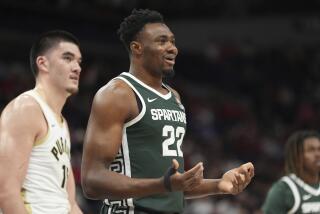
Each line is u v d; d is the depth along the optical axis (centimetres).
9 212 363
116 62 1769
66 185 402
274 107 1864
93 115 370
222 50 1970
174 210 379
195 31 1928
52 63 402
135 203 373
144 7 1816
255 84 1955
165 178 323
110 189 346
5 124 378
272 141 1647
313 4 1967
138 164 372
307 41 2016
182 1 1928
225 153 1466
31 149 379
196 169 314
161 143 377
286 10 1970
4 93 1348
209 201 1063
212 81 1953
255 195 1178
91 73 1585
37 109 387
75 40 412
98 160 361
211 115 1677
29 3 1504
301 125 1798
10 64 1599
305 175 538
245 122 1731
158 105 381
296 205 529
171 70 384
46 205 381
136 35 386
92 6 1662
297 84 2000
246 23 1955
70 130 1231
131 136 374
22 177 372
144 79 386
